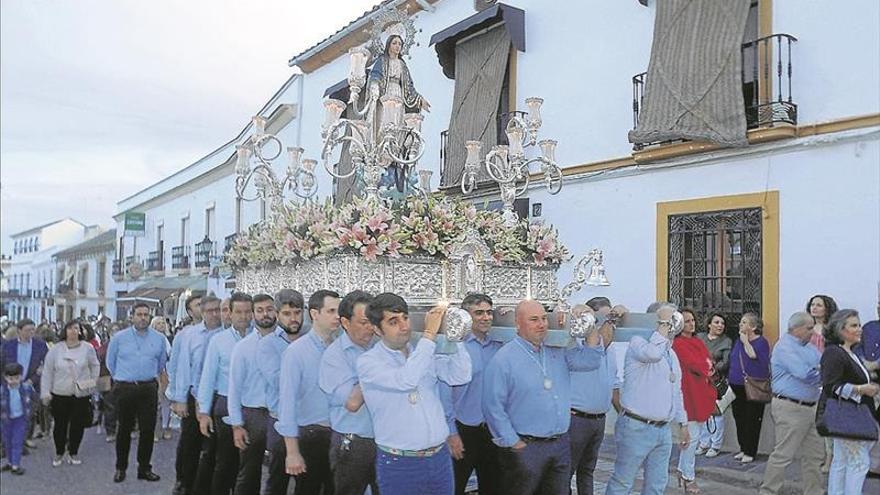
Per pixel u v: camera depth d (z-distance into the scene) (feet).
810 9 24.91
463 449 15.89
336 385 13.92
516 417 14.73
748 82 26.76
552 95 34.37
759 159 26.04
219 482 18.44
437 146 41.42
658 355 16.33
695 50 27.40
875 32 23.29
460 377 13.39
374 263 17.04
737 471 23.11
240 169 22.03
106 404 31.09
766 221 25.71
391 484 12.55
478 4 38.24
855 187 23.57
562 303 18.53
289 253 18.66
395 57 21.98
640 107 29.53
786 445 18.95
